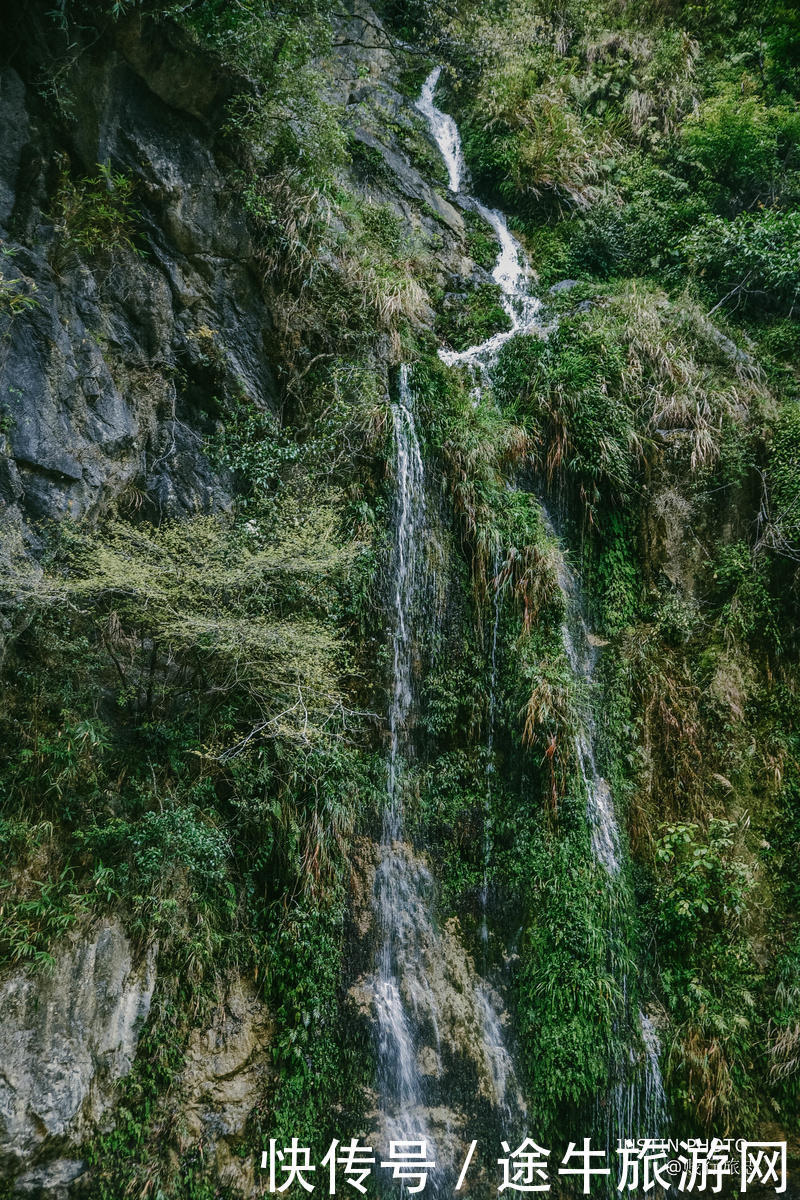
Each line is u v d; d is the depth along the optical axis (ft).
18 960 12.42
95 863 13.98
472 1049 16.46
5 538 13.60
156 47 16.89
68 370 15.38
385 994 16.38
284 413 19.33
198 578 14.69
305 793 16.55
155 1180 12.89
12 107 15.16
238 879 15.96
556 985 16.69
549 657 18.90
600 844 18.20
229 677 15.87
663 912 18.62
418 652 19.02
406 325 21.52
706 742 20.80
